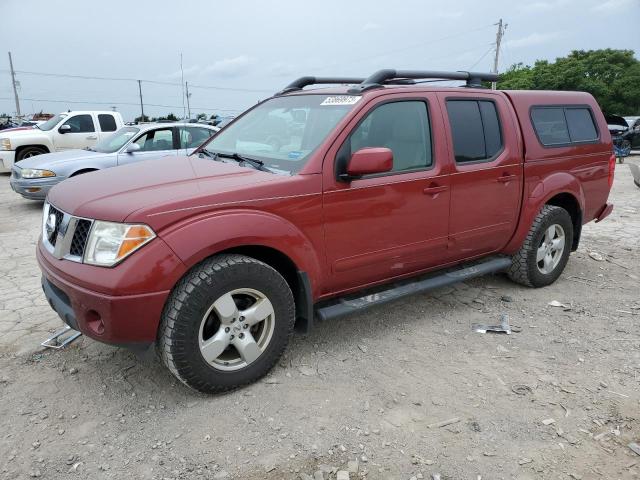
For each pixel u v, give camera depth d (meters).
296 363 3.57
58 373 3.41
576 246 5.45
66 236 2.94
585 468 2.62
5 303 4.63
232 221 2.96
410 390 3.27
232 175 3.30
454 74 4.38
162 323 2.91
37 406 3.05
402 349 3.81
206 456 2.66
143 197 2.93
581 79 44.09
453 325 4.23
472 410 3.07
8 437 2.78
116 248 2.74
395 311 4.49
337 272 3.55
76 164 9.01
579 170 5.14
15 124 36.03
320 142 3.42
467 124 4.18
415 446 2.76
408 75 4.07
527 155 4.59
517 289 5.06
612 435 2.87
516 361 3.65
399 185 3.67
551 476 2.56
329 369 3.51
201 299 2.90
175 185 3.12
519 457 2.69
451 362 3.63
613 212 9.01
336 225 3.42
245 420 2.95
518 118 4.59
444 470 2.59
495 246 4.61
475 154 4.21
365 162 3.21
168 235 2.80
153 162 3.92
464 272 4.43
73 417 2.96
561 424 2.95
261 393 3.21
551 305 4.66
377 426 2.91
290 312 3.32
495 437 2.83
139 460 2.63
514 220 4.62
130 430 2.85
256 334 3.32
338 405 3.10
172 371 3.00
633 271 5.66
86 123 13.60
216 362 3.11
